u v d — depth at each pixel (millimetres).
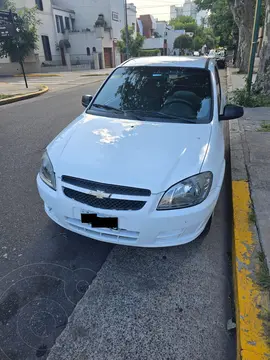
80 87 14453
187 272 2367
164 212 2090
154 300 2105
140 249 2635
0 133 6266
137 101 3195
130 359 1705
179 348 1769
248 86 7785
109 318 1968
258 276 2117
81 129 2803
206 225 2717
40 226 2934
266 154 4223
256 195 3137
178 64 3516
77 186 2184
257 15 7105
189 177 2156
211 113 2990
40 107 9234
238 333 1769
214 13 27281
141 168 2180
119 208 2105
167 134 2615
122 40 30484
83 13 32625
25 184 3814
